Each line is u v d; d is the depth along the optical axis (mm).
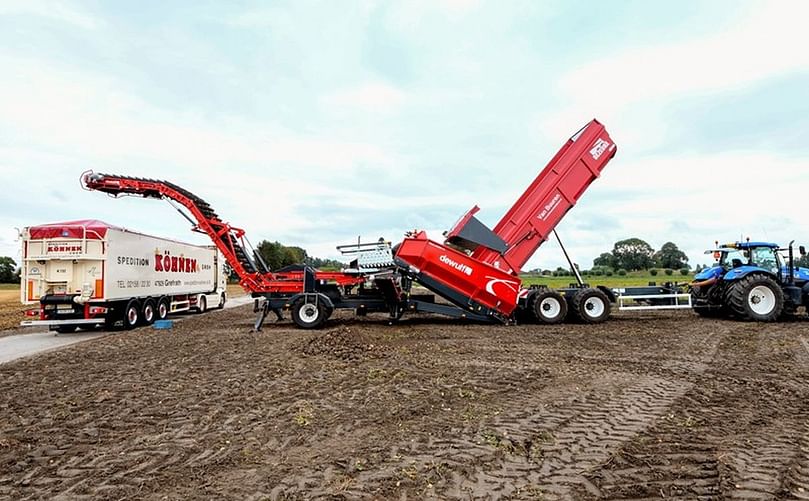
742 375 7258
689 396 6086
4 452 4504
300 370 7824
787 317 14992
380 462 4105
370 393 6375
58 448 4582
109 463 4191
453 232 13664
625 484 3639
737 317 15047
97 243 14914
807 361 8305
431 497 3465
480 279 13320
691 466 3947
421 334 12164
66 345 12984
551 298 14242
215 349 10375
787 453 4191
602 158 14289
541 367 7891
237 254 15820
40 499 3525
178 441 4719
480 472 3883
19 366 8984
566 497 3449
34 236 14836
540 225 14102
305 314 14141
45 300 14812
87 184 15711
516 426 4965
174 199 16094
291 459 4211
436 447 4434
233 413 5613
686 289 16125
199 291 22875
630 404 5742
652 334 11773
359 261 14047
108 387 7047
